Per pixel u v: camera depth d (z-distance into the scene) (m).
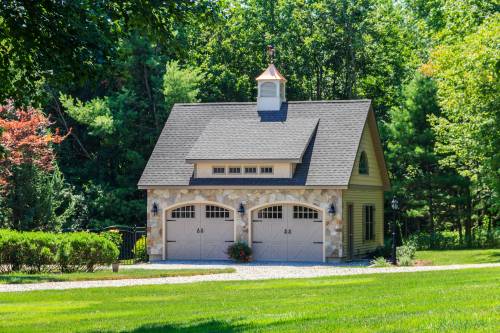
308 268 29.95
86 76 15.83
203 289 20.95
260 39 55.59
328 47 56.75
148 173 36.34
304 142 34.88
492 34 32.69
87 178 49.66
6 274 26.72
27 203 39.31
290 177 34.28
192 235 35.75
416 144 45.53
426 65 41.47
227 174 35.31
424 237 44.28
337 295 17.80
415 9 56.56
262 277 24.84
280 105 38.03
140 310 16.53
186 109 39.34
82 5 15.40
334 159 34.62
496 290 15.77
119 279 24.80
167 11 15.82
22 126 38.22
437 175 45.31
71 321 14.88
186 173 35.97
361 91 58.97
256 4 56.97
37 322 14.85
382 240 40.66
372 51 57.28
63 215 42.25
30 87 16.16
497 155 35.09
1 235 27.55
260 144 35.19
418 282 19.78
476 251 38.25
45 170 40.50
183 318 14.64
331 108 37.41
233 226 35.19
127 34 16.66
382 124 50.41
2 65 15.82
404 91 48.59
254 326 12.56
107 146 48.94
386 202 48.19
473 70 33.91
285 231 34.50
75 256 27.97
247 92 54.28
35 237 27.59
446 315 12.05
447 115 41.69
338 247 33.53
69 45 15.27
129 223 46.88
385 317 12.41
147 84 49.19
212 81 53.78
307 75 57.25
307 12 56.59
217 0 16.69
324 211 33.81
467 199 45.22
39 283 23.33
